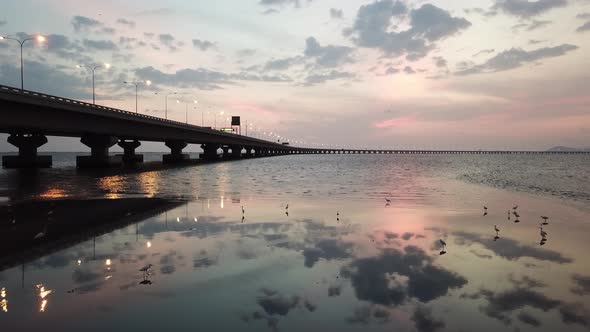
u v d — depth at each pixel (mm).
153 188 45312
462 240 18125
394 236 18891
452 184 54156
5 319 9250
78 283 11781
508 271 13281
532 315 9727
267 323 9148
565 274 12953
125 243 17078
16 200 32875
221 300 10531
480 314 9781
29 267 13422
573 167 133500
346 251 15867
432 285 11828
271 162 156500
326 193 39969
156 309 9875
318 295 10961
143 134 97125
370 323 9219
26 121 58344
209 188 45594
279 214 25609
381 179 63406
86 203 30875
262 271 13086
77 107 66062
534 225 22172
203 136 138375
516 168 120750
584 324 9234
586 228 21359
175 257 14773
